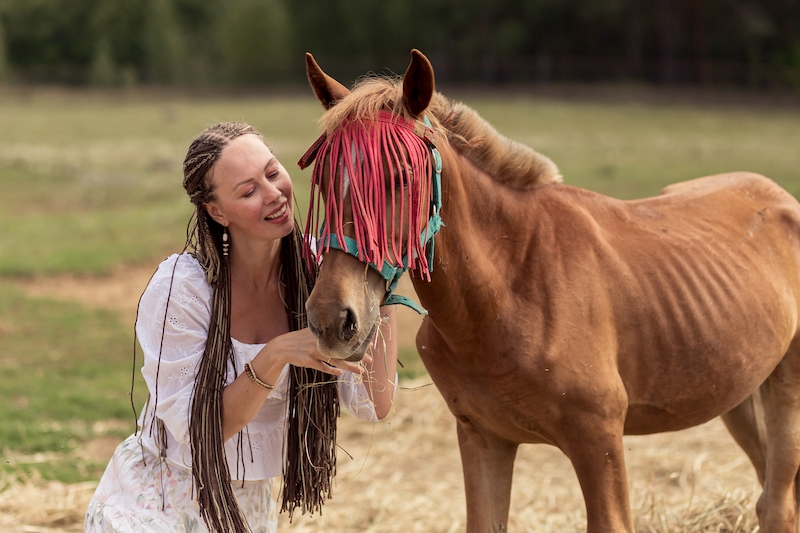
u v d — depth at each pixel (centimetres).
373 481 494
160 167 1797
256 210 248
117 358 715
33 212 1398
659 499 437
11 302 872
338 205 225
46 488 463
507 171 287
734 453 514
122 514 253
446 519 439
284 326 275
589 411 275
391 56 4738
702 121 2653
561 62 4338
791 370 344
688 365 302
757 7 4003
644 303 292
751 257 330
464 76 4322
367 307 224
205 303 258
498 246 281
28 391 633
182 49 4888
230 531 250
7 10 4788
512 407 281
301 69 4547
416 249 232
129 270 1008
